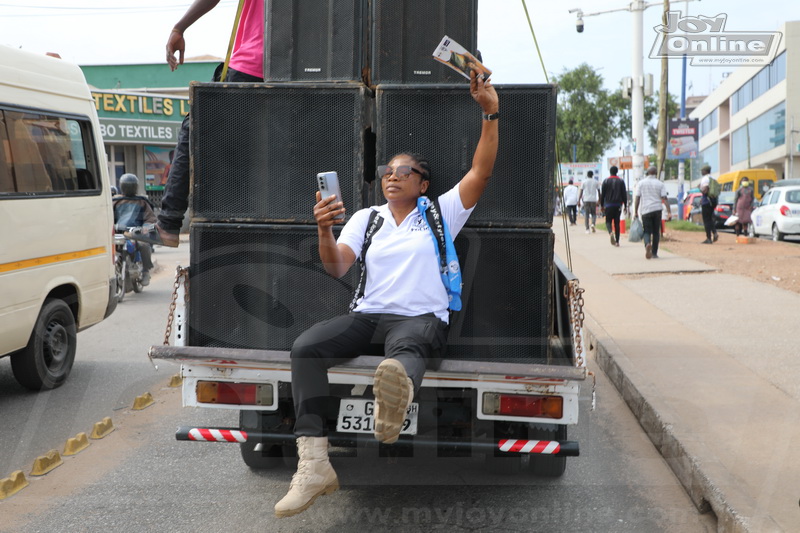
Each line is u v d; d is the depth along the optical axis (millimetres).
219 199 4133
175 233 4797
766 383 5832
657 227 14320
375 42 4250
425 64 4262
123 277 11641
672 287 10930
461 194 3889
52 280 6484
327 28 4254
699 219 29375
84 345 8578
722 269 12766
